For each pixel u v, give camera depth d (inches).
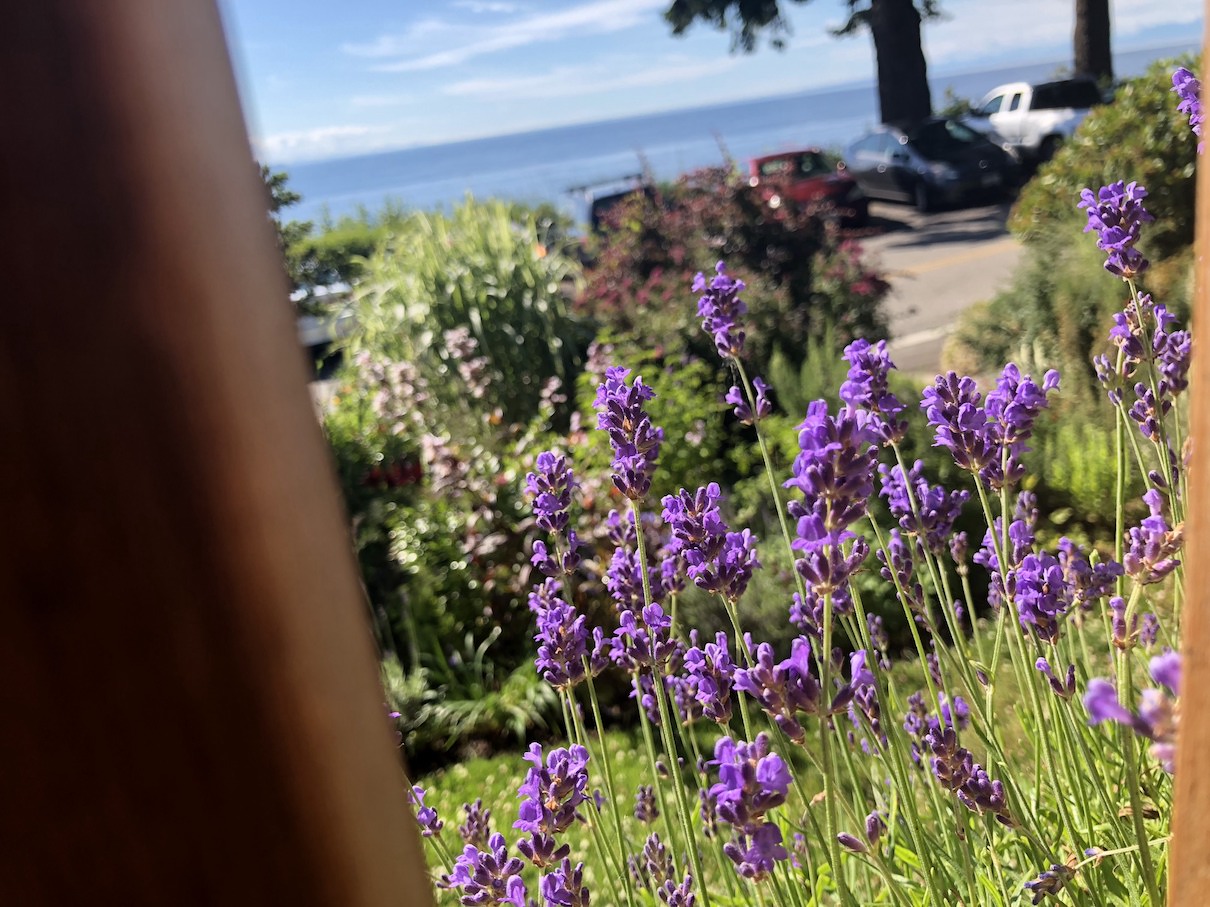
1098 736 83.5
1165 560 58.2
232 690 18.7
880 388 70.6
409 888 20.5
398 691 172.7
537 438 236.1
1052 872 62.2
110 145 17.1
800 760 111.0
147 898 19.1
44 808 18.5
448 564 203.5
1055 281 239.8
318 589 18.9
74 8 16.8
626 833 115.0
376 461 252.7
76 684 18.2
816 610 72.8
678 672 91.1
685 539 68.1
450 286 289.6
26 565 17.7
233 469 18.2
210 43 17.5
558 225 449.1
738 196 324.8
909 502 77.4
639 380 74.5
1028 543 71.1
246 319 18.0
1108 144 287.0
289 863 19.5
